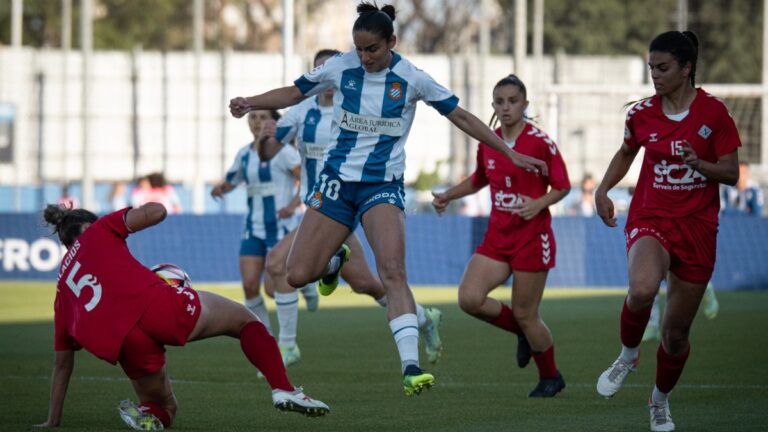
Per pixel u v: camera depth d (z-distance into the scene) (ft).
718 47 550.36
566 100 364.79
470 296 94.58
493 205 95.71
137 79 394.11
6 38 593.42
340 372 108.99
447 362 116.16
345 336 144.36
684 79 73.51
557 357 120.06
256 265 116.88
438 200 100.89
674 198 74.28
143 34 611.88
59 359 74.43
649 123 75.05
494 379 103.35
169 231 251.19
